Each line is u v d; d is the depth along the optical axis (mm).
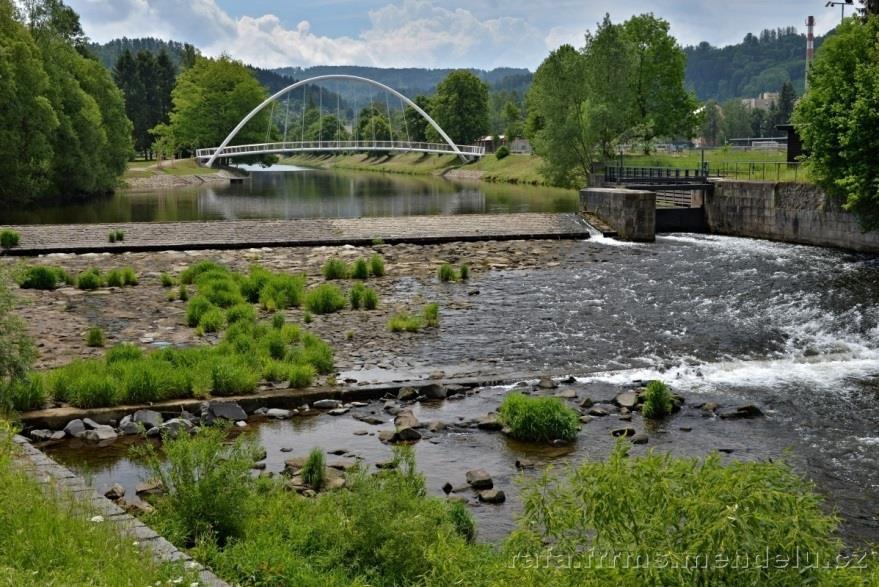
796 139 49281
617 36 72938
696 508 5547
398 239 41281
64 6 78688
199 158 121125
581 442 14961
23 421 15500
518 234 43094
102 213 59000
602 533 5844
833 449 14633
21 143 62250
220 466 10375
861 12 46156
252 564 8844
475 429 15758
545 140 75750
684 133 83812
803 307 26797
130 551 8133
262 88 133750
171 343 22047
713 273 33188
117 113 83125
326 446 14844
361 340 22828
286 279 28953
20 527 8133
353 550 9289
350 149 135500
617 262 36469
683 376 19516
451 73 142375
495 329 24234
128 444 14906
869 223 35438
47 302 27406
